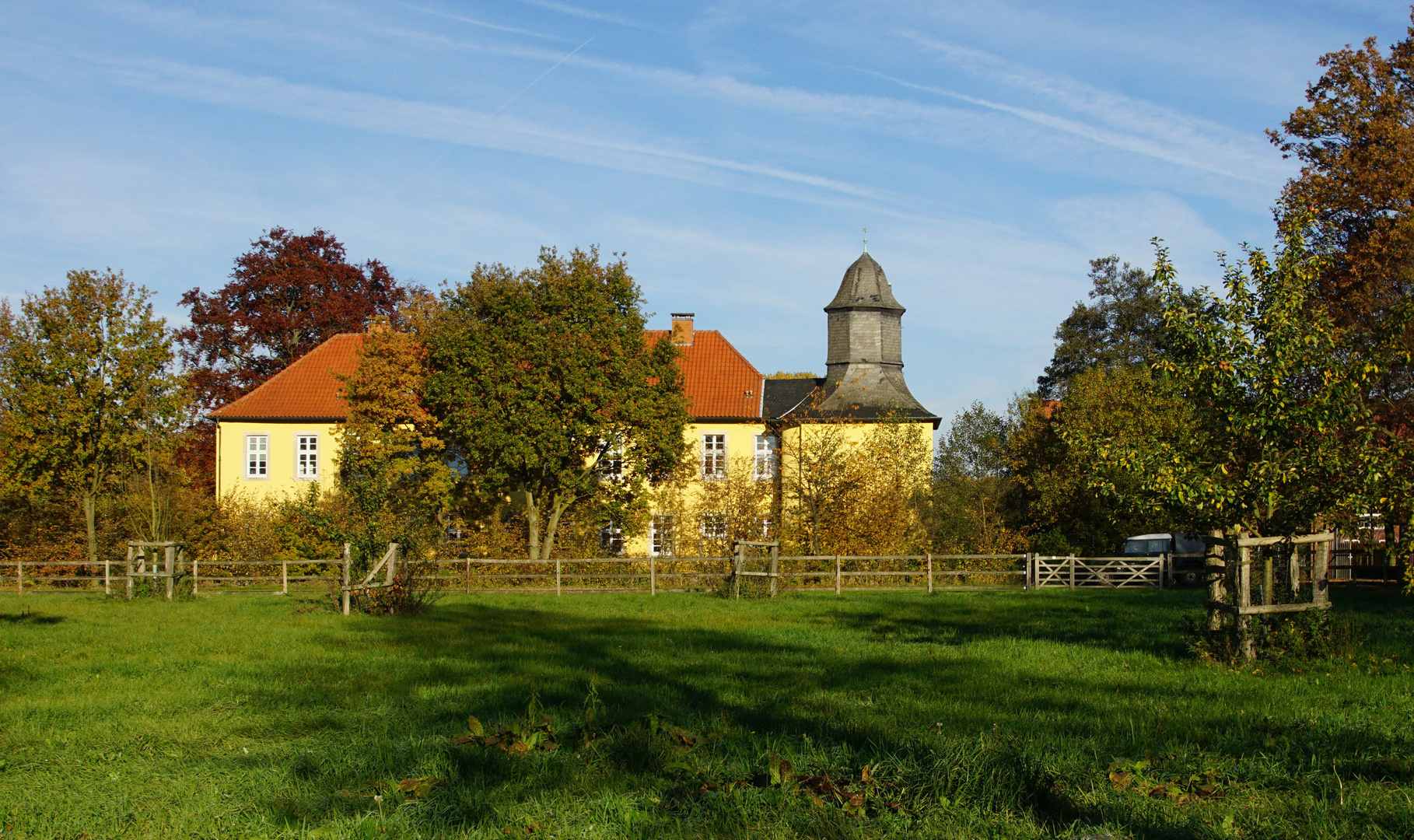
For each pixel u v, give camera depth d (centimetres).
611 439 3609
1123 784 726
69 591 2905
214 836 665
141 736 955
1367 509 1284
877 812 692
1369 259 2581
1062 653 1460
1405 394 2420
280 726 995
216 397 5106
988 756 762
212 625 2009
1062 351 6431
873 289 4772
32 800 744
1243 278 1360
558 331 3512
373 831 658
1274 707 1015
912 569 3161
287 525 3600
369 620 2097
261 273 5194
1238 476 1368
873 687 1197
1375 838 612
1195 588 2819
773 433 4444
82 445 3469
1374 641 1427
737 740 895
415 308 3897
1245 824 645
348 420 3797
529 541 3659
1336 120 2808
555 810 704
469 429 3481
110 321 3506
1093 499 3738
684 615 2177
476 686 1233
